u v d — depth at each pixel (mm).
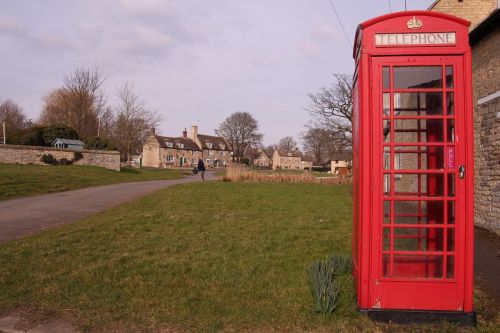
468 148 4430
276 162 117375
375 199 4551
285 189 20234
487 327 4309
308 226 9805
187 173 52969
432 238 5020
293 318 4500
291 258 6871
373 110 4547
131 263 6508
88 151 37031
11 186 19188
